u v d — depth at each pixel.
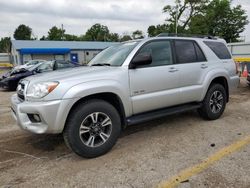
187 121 5.58
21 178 3.32
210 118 5.55
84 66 4.69
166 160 3.69
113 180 3.20
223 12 52.62
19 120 3.70
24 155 4.04
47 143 4.50
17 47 36.94
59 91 3.48
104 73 3.91
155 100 4.44
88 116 3.70
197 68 5.10
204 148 4.08
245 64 11.97
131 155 3.89
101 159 3.79
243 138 4.48
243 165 3.46
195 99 5.15
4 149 4.29
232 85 5.91
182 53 4.96
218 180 3.11
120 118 4.11
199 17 43.34
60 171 3.48
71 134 3.60
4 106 8.10
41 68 12.55
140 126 5.31
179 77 4.78
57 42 42.12
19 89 4.02
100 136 3.86
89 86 3.66
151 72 4.37
